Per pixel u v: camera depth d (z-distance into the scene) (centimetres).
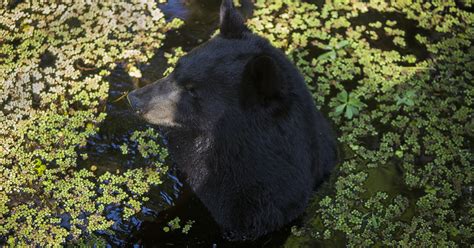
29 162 611
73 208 578
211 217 578
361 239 561
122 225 567
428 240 564
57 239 556
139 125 639
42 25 744
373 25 758
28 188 592
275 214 548
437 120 659
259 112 488
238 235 569
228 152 516
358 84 691
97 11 761
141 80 680
